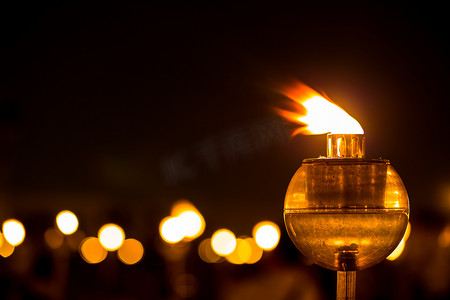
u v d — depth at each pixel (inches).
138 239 657.0
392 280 299.6
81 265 524.1
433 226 305.3
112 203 1001.5
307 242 77.7
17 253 376.5
